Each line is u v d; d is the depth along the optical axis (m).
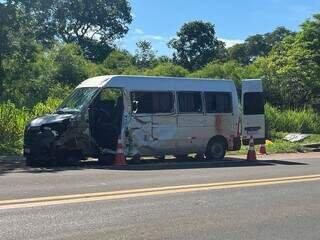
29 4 24.89
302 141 28.06
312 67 38.44
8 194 10.23
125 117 17.06
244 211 9.13
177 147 18.17
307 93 39.00
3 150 20.02
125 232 7.56
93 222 8.09
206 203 9.74
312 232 7.79
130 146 17.23
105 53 79.25
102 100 16.98
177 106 18.12
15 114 22.16
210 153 18.94
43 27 71.38
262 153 22.00
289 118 32.91
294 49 39.50
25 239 7.07
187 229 7.81
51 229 7.62
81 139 16.39
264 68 41.53
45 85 35.47
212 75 44.38
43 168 15.36
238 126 19.41
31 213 8.59
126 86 17.19
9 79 27.81
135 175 13.59
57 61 43.38
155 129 17.66
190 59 83.44
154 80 17.78
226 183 12.22
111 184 11.81
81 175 13.41
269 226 8.12
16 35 25.34
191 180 12.70
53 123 16.19
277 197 10.53
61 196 10.09
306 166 16.47
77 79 42.62
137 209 9.09
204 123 18.66
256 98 19.97
